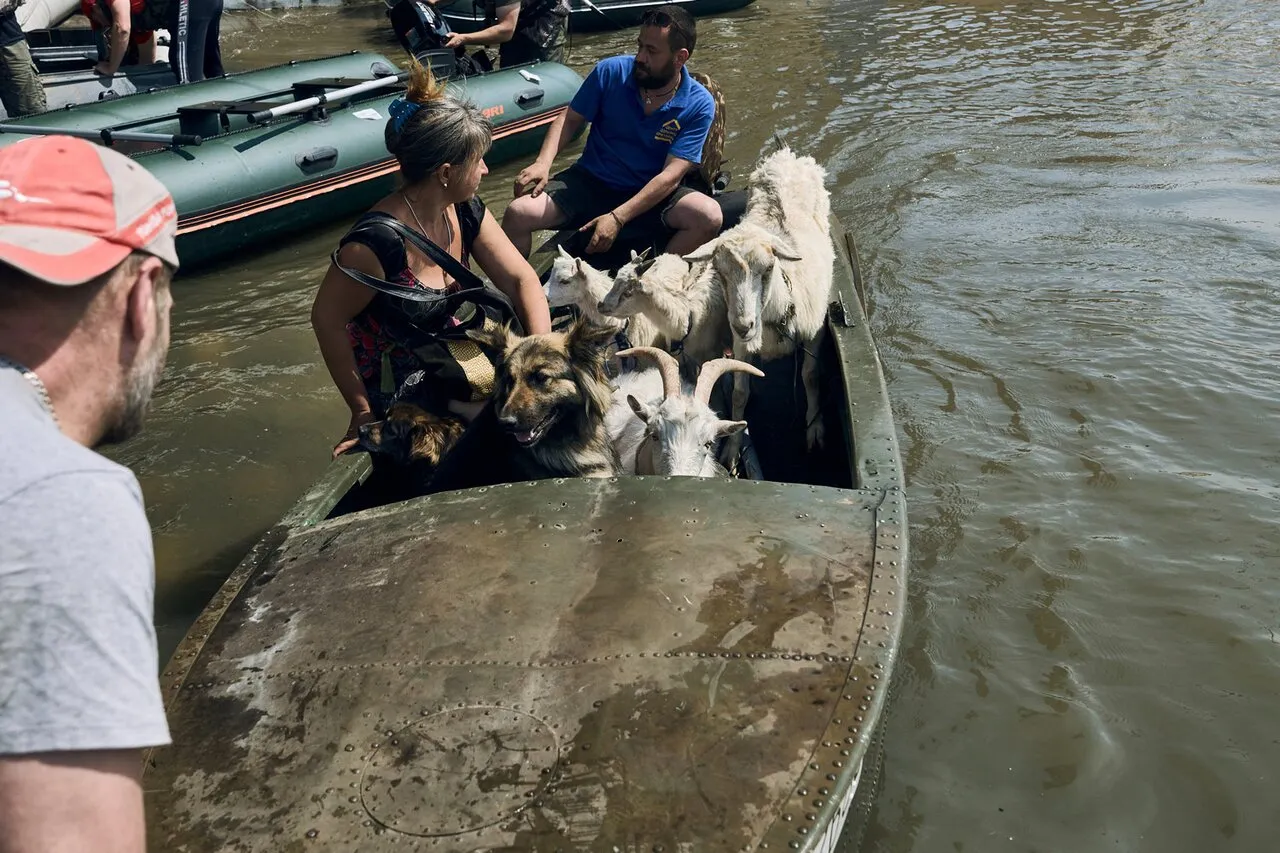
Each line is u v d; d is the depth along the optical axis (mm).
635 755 2148
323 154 8805
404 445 3680
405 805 2094
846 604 2541
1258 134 10109
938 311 6773
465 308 4633
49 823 1122
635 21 17188
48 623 1122
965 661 3805
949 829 3098
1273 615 3990
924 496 4820
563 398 3730
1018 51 14094
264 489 5152
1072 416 5469
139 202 1346
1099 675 3725
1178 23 15258
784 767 2113
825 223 5668
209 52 11266
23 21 11828
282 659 2541
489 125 3641
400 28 10227
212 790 2188
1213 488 4805
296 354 6613
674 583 2613
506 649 2443
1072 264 7414
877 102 11766
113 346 1328
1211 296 6805
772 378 5812
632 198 5672
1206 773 3289
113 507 1202
